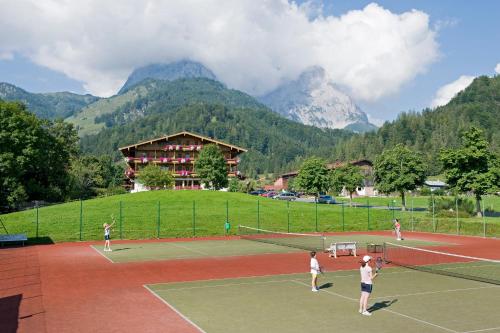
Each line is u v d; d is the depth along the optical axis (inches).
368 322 598.2
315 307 684.1
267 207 2613.2
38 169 3122.5
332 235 2009.1
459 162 2485.2
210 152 3833.7
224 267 1105.4
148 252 1424.7
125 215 2215.8
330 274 1003.3
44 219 2071.9
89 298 761.0
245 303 714.2
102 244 1679.4
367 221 2358.5
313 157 3686.0
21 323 610.5
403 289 820.6
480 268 1081.4
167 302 725.3
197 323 597.9
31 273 1034.7
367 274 637.3
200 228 2046.0
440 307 681.6
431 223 2191.2
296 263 1170.0
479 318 617.6
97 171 4264.3
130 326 587.5
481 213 2593.5
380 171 2992.1
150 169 3624.5
